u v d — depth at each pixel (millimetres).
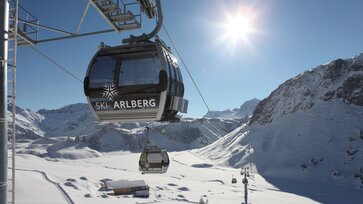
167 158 13375
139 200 71812
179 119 9336
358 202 134875
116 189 79188
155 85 8234
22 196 61594
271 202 100312
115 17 8594
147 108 8359
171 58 8898
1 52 6797
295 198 122062
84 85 8727
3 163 6730
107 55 8734
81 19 8852
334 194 151875
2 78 6754
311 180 187875
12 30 7363
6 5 6957
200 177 171375
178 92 8984
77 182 80500
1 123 6734
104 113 8680
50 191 67312
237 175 187875
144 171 13211
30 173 82625
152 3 8758
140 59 8531
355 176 185750
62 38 9578
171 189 98375
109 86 8477
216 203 83062
